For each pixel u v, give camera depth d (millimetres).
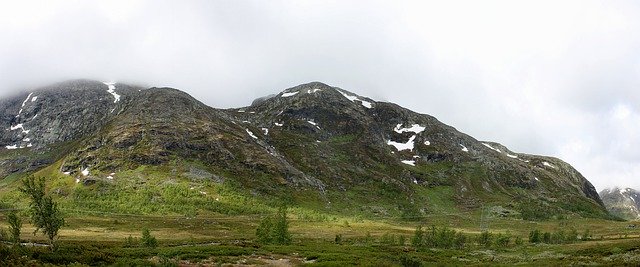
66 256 59938
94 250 72312
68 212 175000
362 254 89875
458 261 86125
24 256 55500
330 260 75688
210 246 96688
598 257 84875
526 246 132125
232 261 72750
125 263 60844
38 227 67062
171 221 170500
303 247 101750
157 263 63750
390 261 77625
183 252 80750
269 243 115250
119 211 184625
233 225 170500
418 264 73500
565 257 88500
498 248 126062
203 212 192250
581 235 186875
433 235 137625
